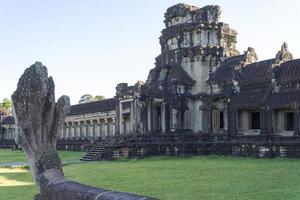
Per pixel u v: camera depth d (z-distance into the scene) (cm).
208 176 2606
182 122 5678
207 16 5981
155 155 4916
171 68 6019
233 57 5672
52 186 1129
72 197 978
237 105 4788
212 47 5875
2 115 11750
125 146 4903
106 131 7750
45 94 1423
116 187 2314
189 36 6012
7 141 10238
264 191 1928
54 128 1467
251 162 3534
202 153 4750
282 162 3403
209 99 5459
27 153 1416
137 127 5484
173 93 5659
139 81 5612
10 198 2098
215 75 5569
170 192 2033
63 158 5575
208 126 5512
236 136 4575
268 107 4447
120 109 5844
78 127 8669
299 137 3953
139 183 2433
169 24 6366
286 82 4419
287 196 1767
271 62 4784
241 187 2081
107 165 3966
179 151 4838
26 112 1409
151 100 5522
